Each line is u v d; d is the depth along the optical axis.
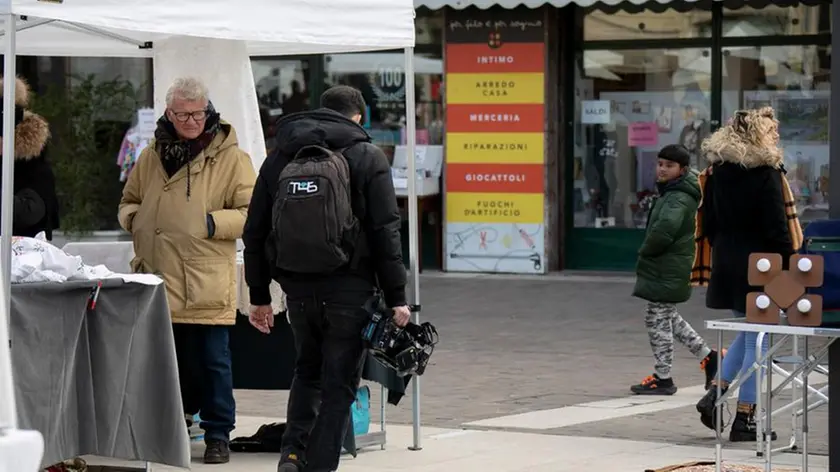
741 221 24.91
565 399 29.95
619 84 51.50
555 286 48.91
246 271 20.09
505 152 51.12
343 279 19.22
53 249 19.20
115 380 19.53
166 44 25.25
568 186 52.41
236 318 24.12
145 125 53.03
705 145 25.56
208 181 22.34
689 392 30.80
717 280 25.16
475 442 24.86
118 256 24.44
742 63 49.84
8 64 18.64
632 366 34.38
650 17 50.75
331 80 53.22
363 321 19.23
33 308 18.30
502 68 50.84
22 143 21.50
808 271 18.94
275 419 27.52
